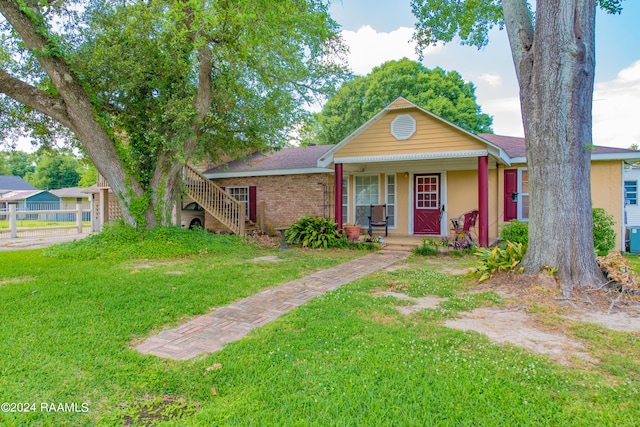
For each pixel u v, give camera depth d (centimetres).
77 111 912
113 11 920
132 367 317
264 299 541
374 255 977
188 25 875
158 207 1059
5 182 3988
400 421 238
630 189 1408
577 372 303
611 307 471
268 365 318
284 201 1438
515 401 260
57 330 400
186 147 1027
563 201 553
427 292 570
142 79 951
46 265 788
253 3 704
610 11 800
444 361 321
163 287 592
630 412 246
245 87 1103
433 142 1000
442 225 1291
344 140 1091
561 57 555
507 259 639
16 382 289
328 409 251
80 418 247
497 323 427
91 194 1877
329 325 415
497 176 1191
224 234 1283
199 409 259
